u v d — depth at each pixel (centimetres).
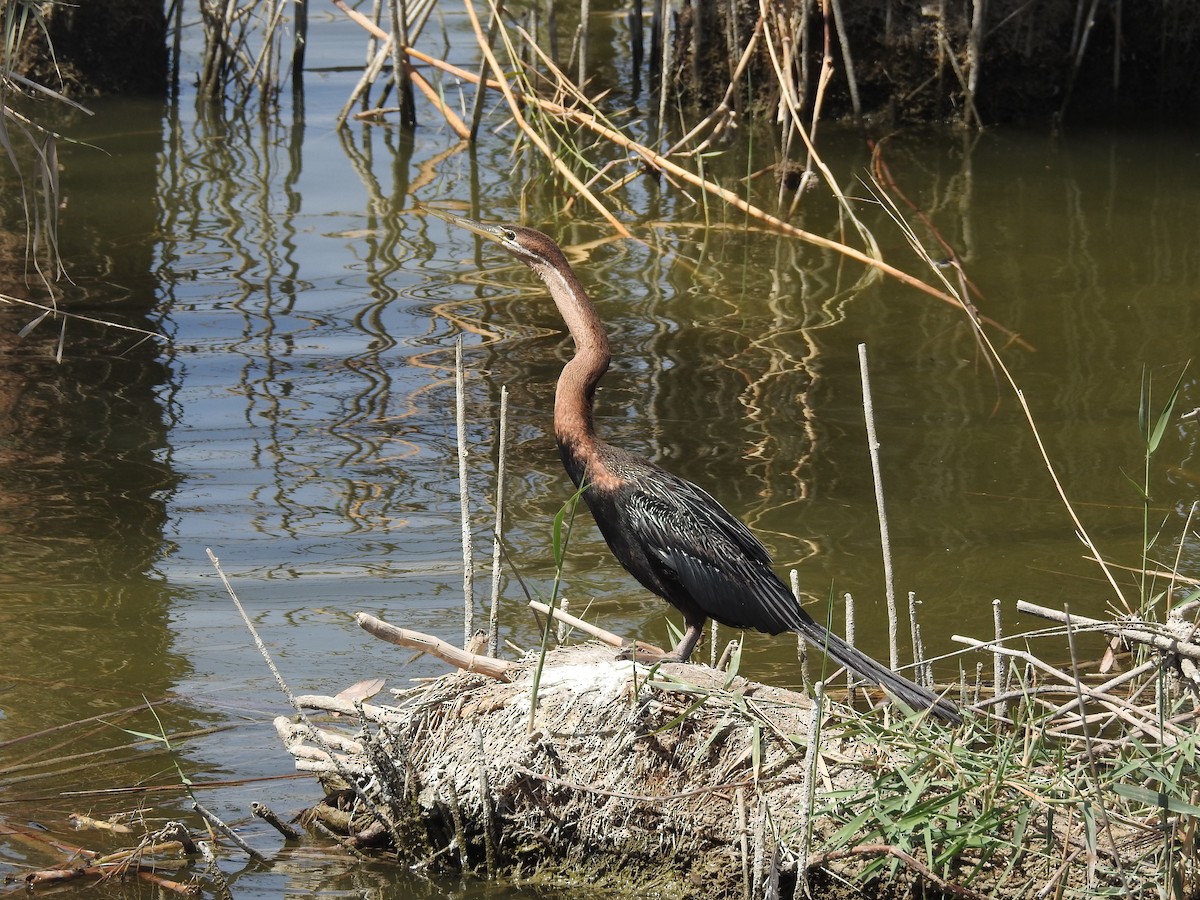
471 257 1733
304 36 2398
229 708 901
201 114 2344
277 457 1231
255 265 1675
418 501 1167
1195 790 679
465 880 755
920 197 1988
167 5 2880
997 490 1176
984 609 1010
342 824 798
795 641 1003
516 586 1050
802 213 1919
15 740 856
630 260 1731
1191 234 1819
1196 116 2447
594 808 739
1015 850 685
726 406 1327
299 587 1041
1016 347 1470
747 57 2116
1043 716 751
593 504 891
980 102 2416
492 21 2158
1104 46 2455
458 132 2234
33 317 1498
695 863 726
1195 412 773
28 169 2003
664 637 988
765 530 1108
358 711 789
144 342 1454
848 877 691
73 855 752
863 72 2397
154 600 1017
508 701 769
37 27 2333
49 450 1231
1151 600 856
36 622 985
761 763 728
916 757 701
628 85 2544
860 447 1250
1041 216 1902
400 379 1388
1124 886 652
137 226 1788
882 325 1534
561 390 895
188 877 743
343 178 2038
